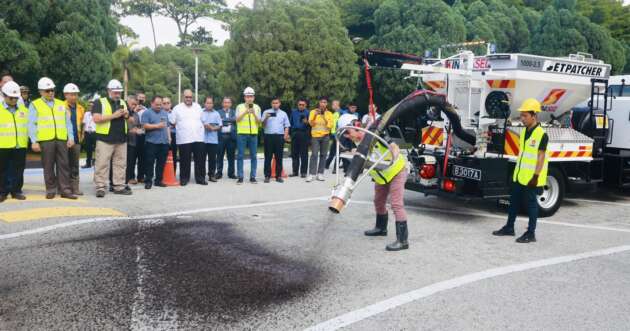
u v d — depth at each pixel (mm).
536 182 6703
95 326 3994
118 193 9609
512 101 8648
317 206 8945
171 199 9242
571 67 9008
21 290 4703
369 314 4332
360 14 33781
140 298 4582
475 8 33094
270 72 25062
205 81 36406
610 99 9930
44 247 6035
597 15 39125
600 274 5508
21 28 18156
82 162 15789
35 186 10312
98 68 19766
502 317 4316
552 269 5648
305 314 4312
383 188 6773
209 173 11555
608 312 4465
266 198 9609
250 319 4191
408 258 5980
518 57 8430
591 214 8867
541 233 7375
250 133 11289
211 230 7090
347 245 6500
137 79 32125
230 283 5016
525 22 34906
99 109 9031
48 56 18531
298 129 12523
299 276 5266
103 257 5730
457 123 8039
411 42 28500
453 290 4938
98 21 20062
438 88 9492
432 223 7883
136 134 10805
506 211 8930
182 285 4934
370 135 5930
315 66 25500
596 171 9500
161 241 6457
